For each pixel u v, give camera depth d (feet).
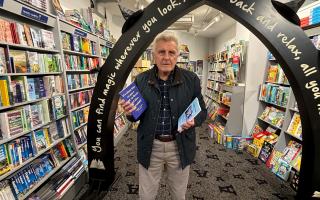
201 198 7.64
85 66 11.14
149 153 4.66
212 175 9.36
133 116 4.40
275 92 10.77
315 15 8.00
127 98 4.33
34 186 6.50
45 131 7.38
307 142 4.74
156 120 4.53
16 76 6.37
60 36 8.30
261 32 4.34
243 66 13.04
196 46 29.60
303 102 4.47
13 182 5.83
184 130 4.59
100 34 13.71
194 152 4.91
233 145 12.71
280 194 7.91
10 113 5.82
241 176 9.28
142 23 4.77
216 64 23.25
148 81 4.56
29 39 6.82
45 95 7.55
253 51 12.26
